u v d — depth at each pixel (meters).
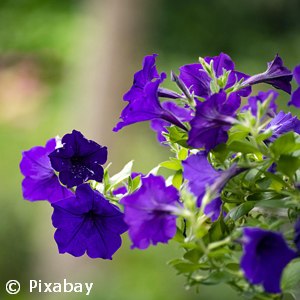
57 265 8.16
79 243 2.12
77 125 9.21
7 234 8.52
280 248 1.74
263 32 11.71
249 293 1.89
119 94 9.18
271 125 2.26
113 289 7.42
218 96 1.92
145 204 1.85
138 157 8.77
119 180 2.22
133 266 7.66
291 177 1.94
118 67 9.27
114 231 2.11
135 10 9.37
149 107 2.08
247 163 1.95
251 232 1.72
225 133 1.97
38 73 10.45
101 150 2.12
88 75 9.37
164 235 1.86
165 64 10.45
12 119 9.81
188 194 1.86
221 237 2.01
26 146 9.29
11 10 10.84
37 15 10.73
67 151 2.10
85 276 7.80
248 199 2.12
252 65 11.05
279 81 2.29
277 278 1.74
